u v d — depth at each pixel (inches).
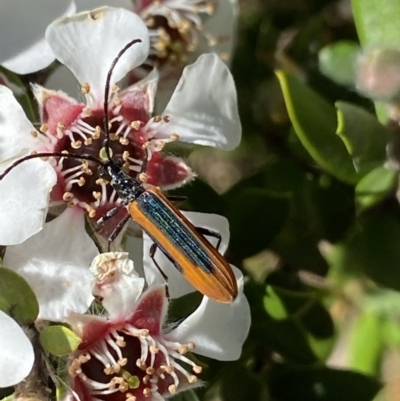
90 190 4.2
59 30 4.2
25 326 3.9
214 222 4.3
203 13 4.5
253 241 4.4
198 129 4.3
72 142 4.2
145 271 4.2
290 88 4.2
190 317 4.2
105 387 4.0
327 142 4.2
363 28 4.3
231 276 4.1
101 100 4.2
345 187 4.5
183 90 4.2
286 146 4.7
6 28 4.2
